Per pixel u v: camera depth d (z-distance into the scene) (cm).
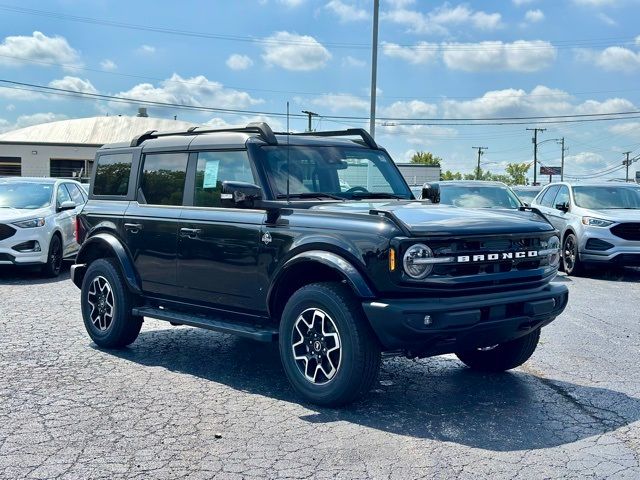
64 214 1350
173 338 784
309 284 537
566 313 955
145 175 704
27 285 1191
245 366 661
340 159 648
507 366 629
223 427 490
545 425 500
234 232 589
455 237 499
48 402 544
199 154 652
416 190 1369
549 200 1583
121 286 699
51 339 764
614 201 1428
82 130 7294
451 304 488
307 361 536
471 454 443
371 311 489
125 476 407
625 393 582
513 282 534
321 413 521
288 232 550
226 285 599
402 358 703
